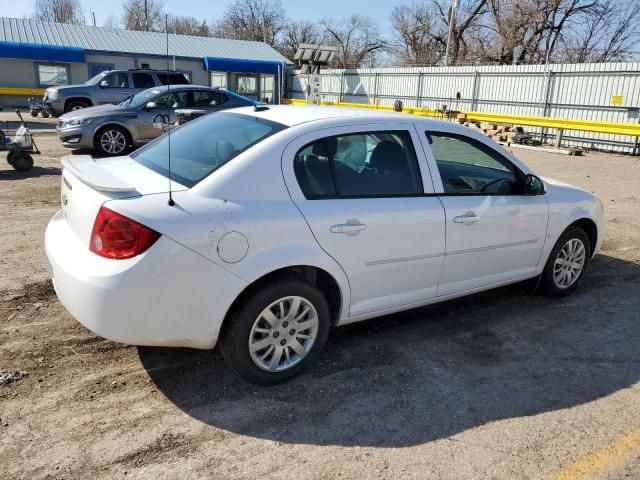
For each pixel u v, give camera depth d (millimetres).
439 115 20375
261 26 58625
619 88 16672
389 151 3613
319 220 3182
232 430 2855
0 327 3805
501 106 20469
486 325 4242
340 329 4074
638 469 2670
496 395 3273
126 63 29609
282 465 2615
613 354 3842
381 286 3570
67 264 2902
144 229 2736
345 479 2535
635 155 16156
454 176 3920
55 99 15758
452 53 42031
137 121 11500
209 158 3250
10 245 5500
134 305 2754
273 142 3188
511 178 4246
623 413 3131
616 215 8125
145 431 2814
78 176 3098
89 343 3658
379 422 2971
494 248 4105
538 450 2783
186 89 12172
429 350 3803
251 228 2963
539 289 4801
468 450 2764
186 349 3639
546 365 3656
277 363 3240
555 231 4527
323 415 3016
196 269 2840
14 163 9477
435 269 3801
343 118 3510
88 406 2994
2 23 29188
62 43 28531
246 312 3027
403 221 3521
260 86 33062
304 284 3186
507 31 37312
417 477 2562
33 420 2850
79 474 2492
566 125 16312
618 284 5242
